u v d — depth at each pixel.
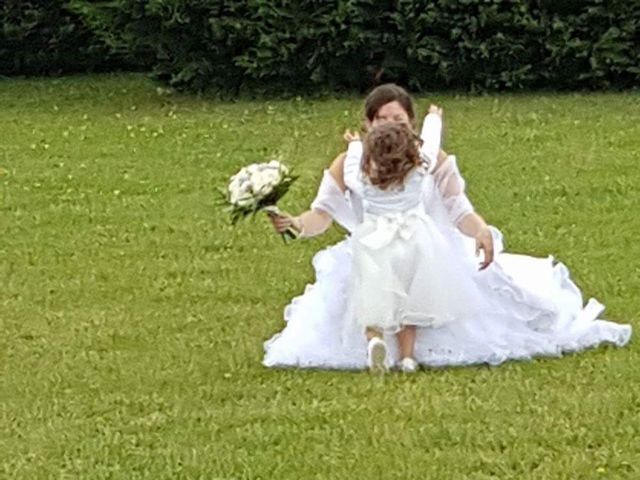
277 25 13.09
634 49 12.98
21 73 15.52
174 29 13.38
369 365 5.94
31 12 15.20
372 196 6.09
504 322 6.18
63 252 8.35
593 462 4.93
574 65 13.08
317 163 10.72
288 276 7.67
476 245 6.16
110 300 7.31
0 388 5.93
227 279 7.64
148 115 12.73
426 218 6.09
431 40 13.07
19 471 5.05
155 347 6.45
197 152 11.14
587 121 11.73
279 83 13.41
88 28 15.20
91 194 9.89
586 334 6.23
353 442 5.18
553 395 5.58
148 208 9.42
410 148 6.02
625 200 9.28
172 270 7.85
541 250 8.11
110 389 5.88
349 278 6.20
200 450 5.17
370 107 6.27
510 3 12.92
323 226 6.19
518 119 11.88
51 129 12.22
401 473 4.87
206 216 9.15
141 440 5.30
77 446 5.26
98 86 14.47
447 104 12.71
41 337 6.68
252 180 5.97
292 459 5.05
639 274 7.50
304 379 5.92
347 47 13.15
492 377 5.84
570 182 9.77
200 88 13.55
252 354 6.28
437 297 6.02
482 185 9.76
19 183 10.27
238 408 5.60
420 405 5.50
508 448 5.06
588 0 12.88
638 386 5.66
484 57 13.01
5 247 8.52
